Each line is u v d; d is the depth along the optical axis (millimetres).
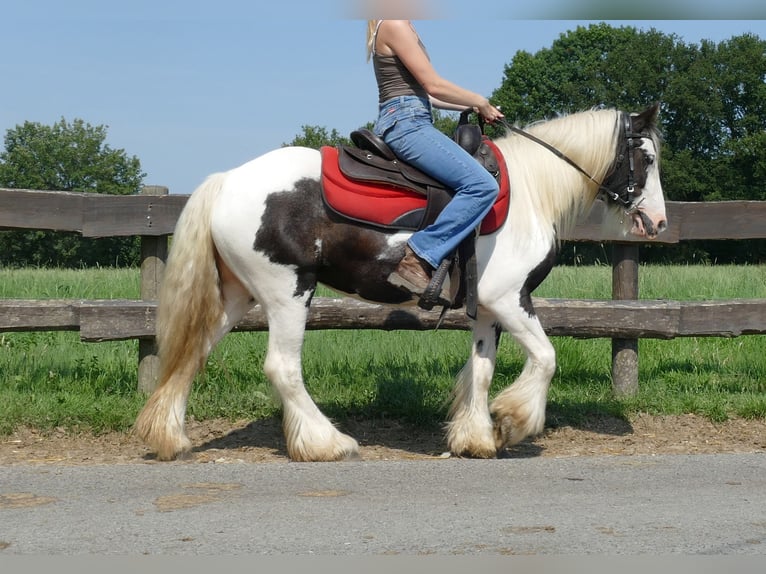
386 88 5074
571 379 7270
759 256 43625
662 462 4906
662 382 7227
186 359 5094
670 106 58375
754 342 8523
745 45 58281
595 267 13391
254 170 4977
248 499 4121
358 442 5812
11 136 72500
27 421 5785
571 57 60562
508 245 5074
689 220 6891
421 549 3447
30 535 3594
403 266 4922
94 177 72438
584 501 4113
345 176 4934
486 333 5387
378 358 7523
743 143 56438
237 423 6098
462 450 5309
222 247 4965
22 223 6215
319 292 9969
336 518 3826
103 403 6102
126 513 3889
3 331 6195
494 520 3809
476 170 4859
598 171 5344
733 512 3943
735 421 6285
